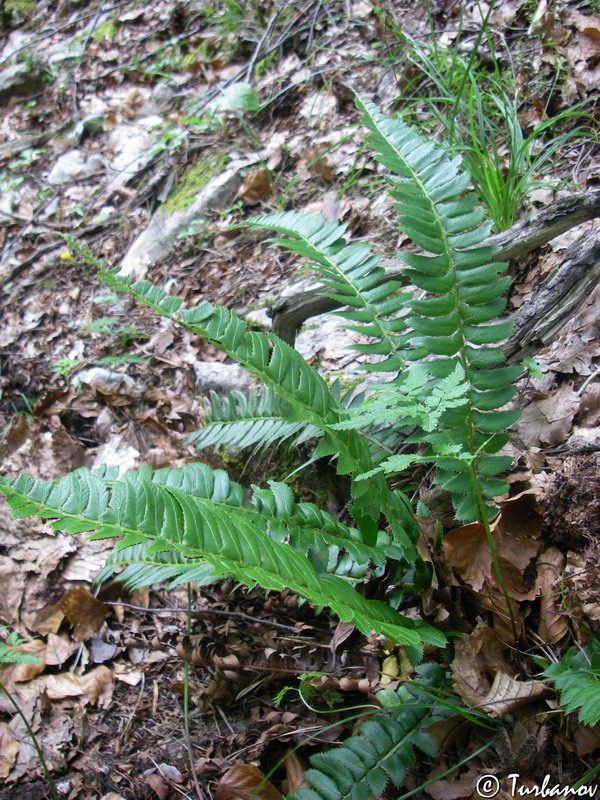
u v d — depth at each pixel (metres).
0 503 2.73
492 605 1.76
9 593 2.53
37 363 3.68
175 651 2.33
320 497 2.55
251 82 4.59
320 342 3.01
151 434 3.07
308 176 3.92
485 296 1.80
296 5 4.67
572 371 2.38
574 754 1.62
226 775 1.86
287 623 2.27
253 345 1.84
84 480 1.42
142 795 1.96
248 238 3.87
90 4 5.75
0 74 5.55
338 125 4.01
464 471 1.82
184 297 3.70
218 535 1.38
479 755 1.69
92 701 2.22
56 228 4.50
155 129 4.76
